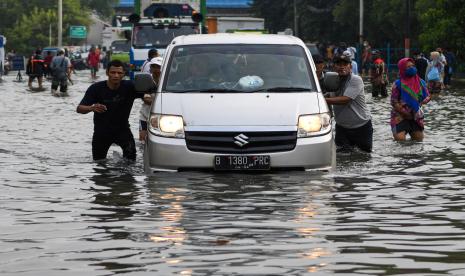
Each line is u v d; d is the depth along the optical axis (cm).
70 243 1449
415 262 1309
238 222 1620
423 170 2359
